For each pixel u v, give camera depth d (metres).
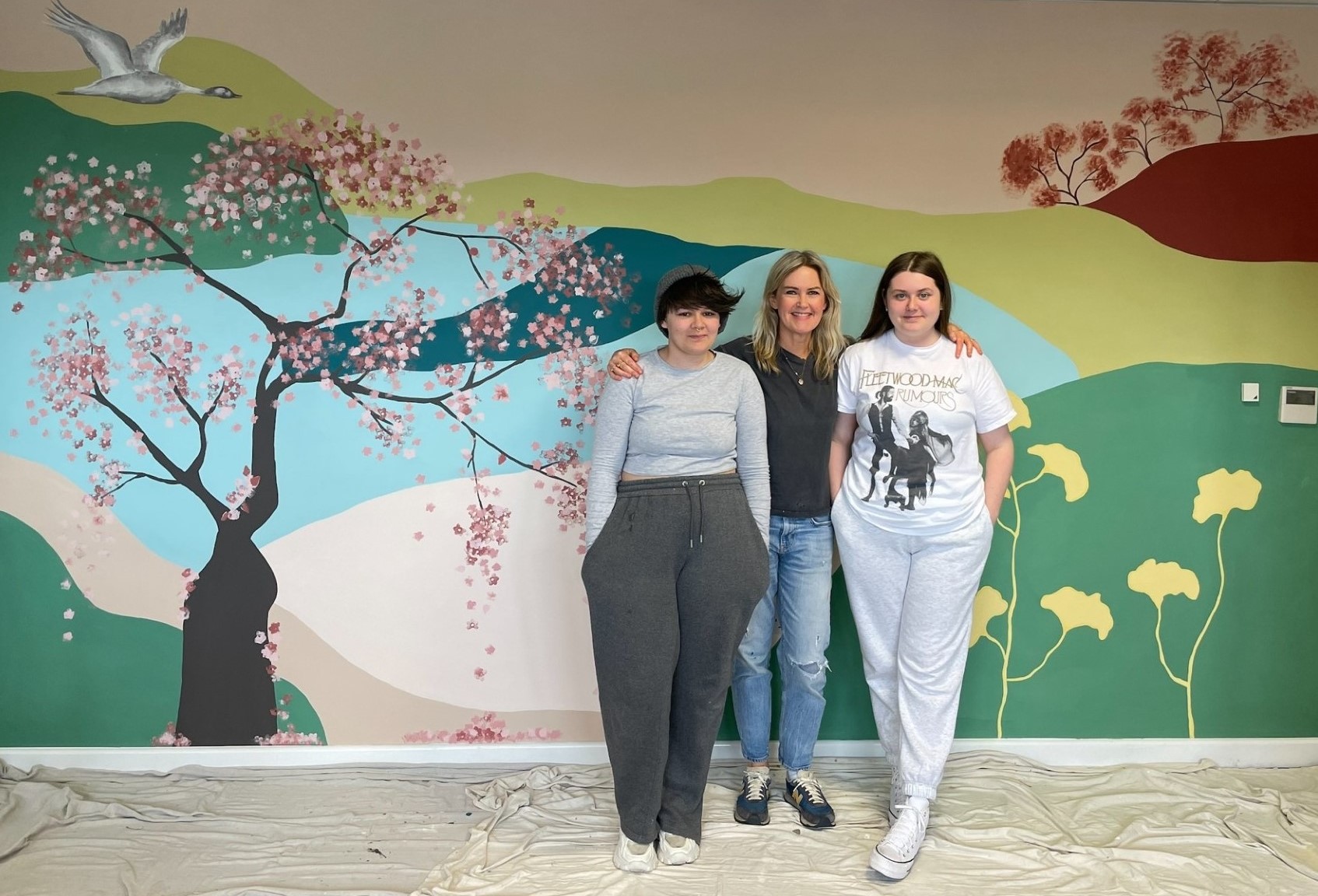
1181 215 2.75
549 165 2.70
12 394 2.68
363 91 2.66
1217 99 2.73
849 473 2.43
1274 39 2.72
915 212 2.72
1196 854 2.31
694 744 2.29
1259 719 2.84
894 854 2.20
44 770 2.72
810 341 2.46
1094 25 2.71
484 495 2.75
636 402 2.28
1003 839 2.37
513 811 2.50
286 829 2.42
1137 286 2.76
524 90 2.68
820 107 2.70
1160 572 2.82
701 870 2.24
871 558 2.40
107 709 2.74
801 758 2.54
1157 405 2.78
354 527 2.74
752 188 2.71
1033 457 2.79
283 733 2.78
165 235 2.67
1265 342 2.78
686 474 2.26
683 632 2.26
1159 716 2.84
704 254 2.72
